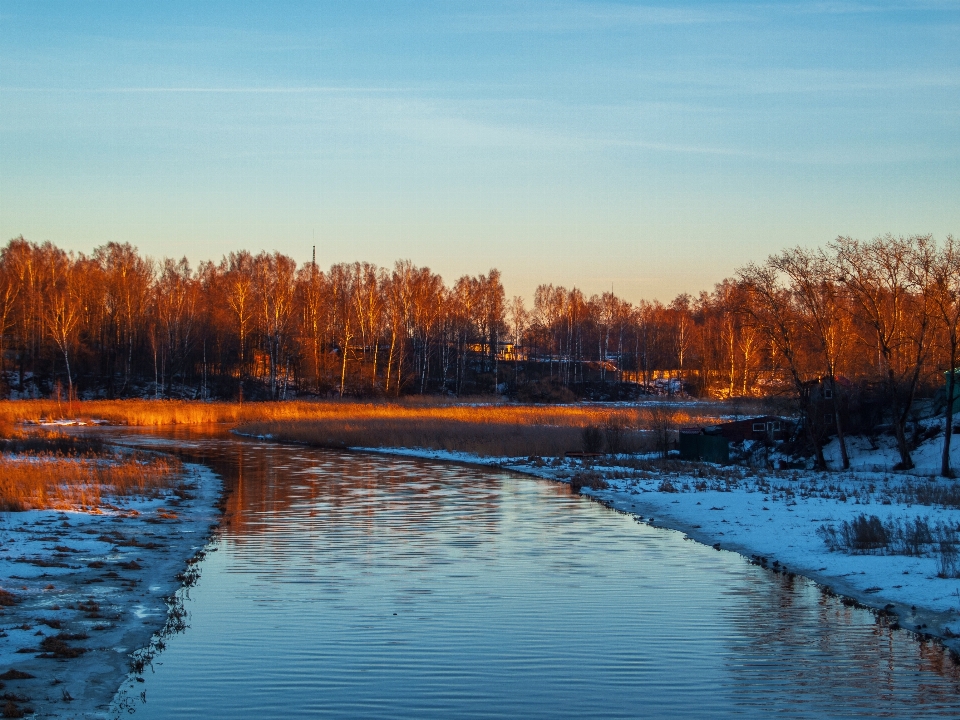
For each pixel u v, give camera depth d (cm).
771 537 2378
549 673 1309
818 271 4438
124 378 10044
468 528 2592
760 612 1641
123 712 1148
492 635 1496
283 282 10769
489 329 13438
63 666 1314
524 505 3084
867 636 1492
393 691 1237
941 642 1455
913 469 4225
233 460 4647
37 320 9575
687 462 4666
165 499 3111
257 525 2638
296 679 1280
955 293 4094
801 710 1171
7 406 7412
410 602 1714
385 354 11400
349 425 6228
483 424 6450
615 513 2906
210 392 9794
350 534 2486
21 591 1725
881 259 4228
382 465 4441
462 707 1183
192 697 1206
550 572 1984
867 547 2164
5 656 1343
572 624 1562
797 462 4628
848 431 4903
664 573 1978
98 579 1864
